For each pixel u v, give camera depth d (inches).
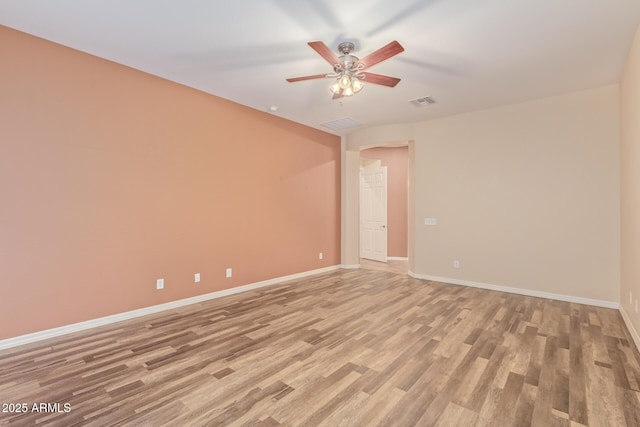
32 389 80.7
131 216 132.6
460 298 163.8
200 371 89.9
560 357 98.1
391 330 120.1
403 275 221.9
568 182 159.2
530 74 136.3
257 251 185.2
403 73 135.1
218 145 164.1
